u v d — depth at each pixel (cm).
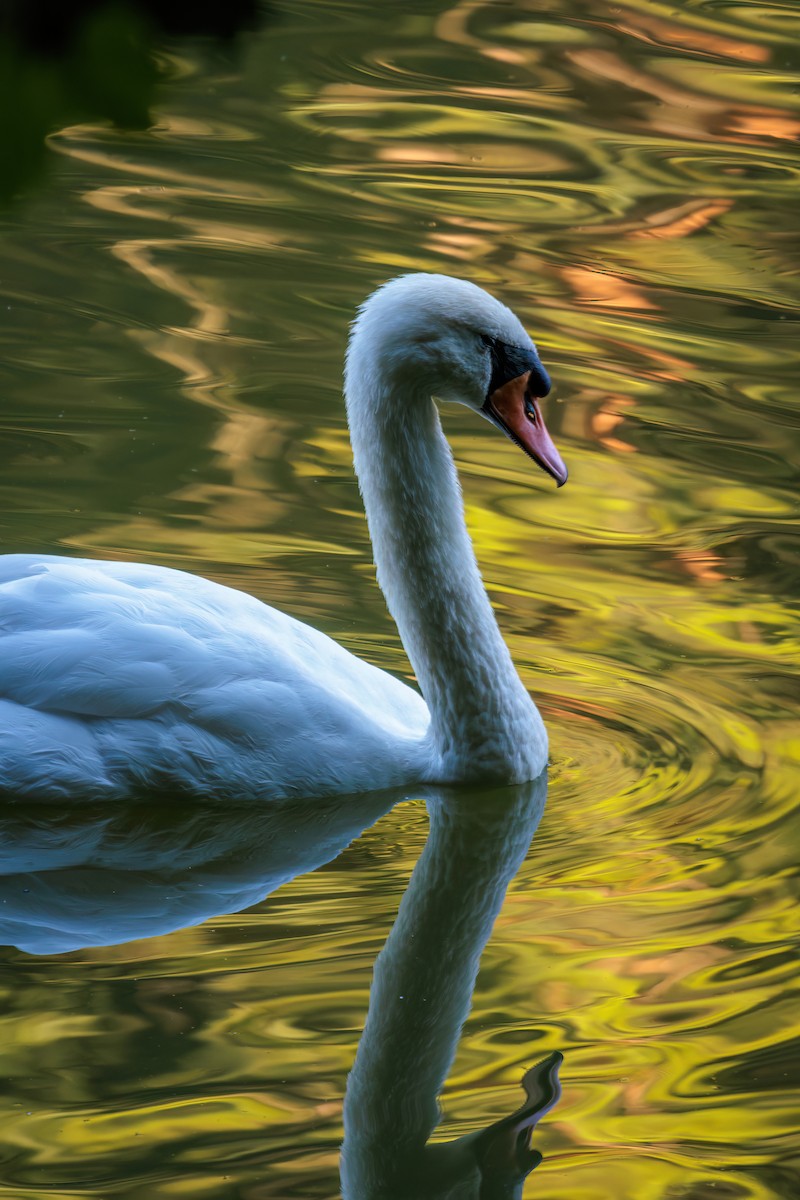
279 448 1515
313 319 1753
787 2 2783
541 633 1287
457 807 1107
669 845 1042
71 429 1527
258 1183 738
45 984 886
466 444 1590
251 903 985
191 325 1733
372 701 1146
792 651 1260
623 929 948
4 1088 795
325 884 1012
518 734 1120
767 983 890
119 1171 744
